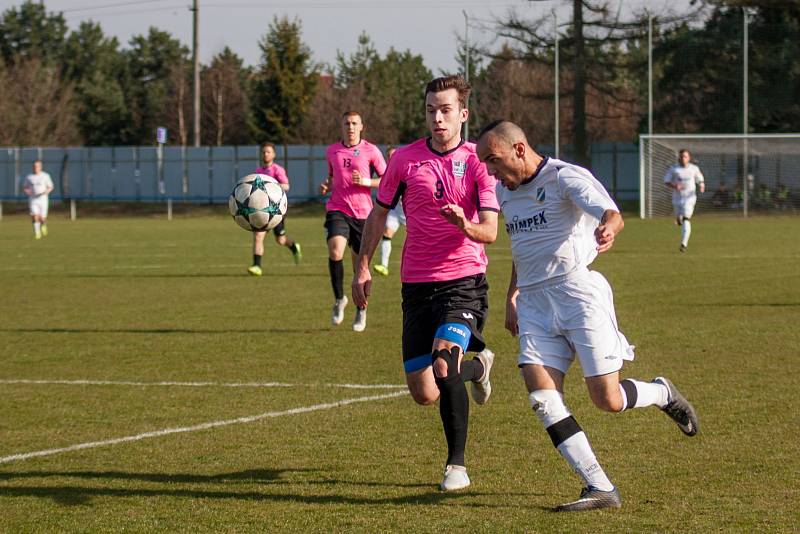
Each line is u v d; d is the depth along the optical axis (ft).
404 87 574.97
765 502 38.45
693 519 36.60
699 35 305.94
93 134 578.66
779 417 52.21
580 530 35.60
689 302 101.35
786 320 87.92
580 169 38.14
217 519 37.76
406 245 45.34
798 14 304.09
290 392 61.46
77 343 82.23
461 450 41.65
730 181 291.79
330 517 37.78
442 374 41.14
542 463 44.93
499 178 39.09
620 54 321.93
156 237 232.12
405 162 44.86
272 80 448.24
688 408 42.45
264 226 79.46
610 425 51.13
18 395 61.52
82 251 189.16
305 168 372.38
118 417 55.36
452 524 36.63
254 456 46.93
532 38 320.70
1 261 166.91
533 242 38.91
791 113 302.45
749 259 151.74
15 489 42.14
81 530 36.76
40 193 232.32
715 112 305.53
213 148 378.53
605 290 39.17
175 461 46.29
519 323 39.93
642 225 248.73
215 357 74.54
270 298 112.68
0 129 447.01
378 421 53.67
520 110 363.56
